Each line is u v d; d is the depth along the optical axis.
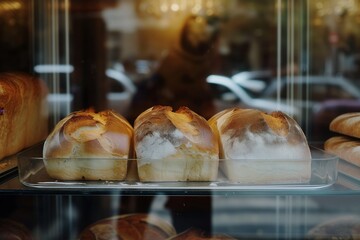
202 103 1.88
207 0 2.05
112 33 1.99
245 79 1.98
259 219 0.86
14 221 0.80
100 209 0.84
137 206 0.85
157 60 2.02
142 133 0.73
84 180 0.73
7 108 0.84
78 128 0.73
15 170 0.81
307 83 1.28
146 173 0.72
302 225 0.84
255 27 2.05
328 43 1.89
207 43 2.04
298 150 0.73
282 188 0.71
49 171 0.72
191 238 0.80
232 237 0.82
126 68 2.00
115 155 0.72
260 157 0.72
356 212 0.82
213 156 0.73
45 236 0.81
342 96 1.85
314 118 1.24
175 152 0.72
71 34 1.35
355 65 1.88
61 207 0.83
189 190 0.70
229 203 0.85
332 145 0.91
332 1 1.85
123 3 2.00
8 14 1.20
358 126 0.87
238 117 0.77
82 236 0.81
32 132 0.99
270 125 0.75
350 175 0.77
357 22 1.88
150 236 0.80
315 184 0.72
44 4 1.23
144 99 1.94
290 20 1.28
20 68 1.22
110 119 0.77
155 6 2.02
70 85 1.29
